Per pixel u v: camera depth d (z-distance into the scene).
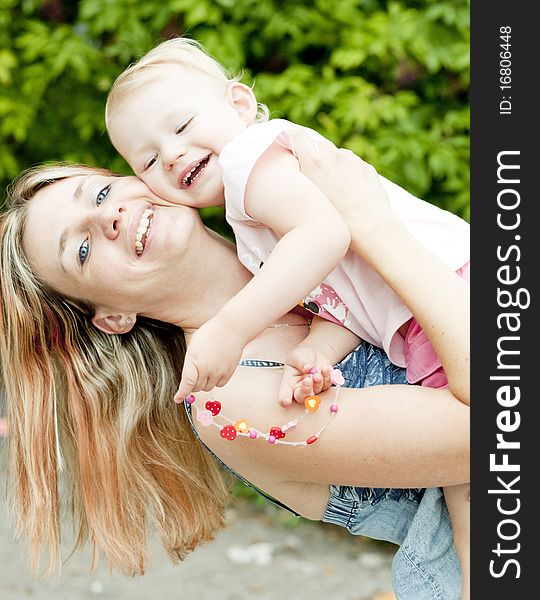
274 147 2.06
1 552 4.91
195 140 2.19
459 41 4.95
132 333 2.42
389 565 4.85
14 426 2.43
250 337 1.92
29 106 5.34
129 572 2.44
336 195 2.02
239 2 5.01
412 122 5.02
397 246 1.98
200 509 2.53
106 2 5.12
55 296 2.35
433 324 1.95
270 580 4.71
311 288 1.93
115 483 2.40
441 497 2.20
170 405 2.45
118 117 2.26
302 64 5.15
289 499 2.22
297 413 2.02
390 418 1.98
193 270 2.20
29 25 5.29
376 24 4.99
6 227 2.34
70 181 2.29
